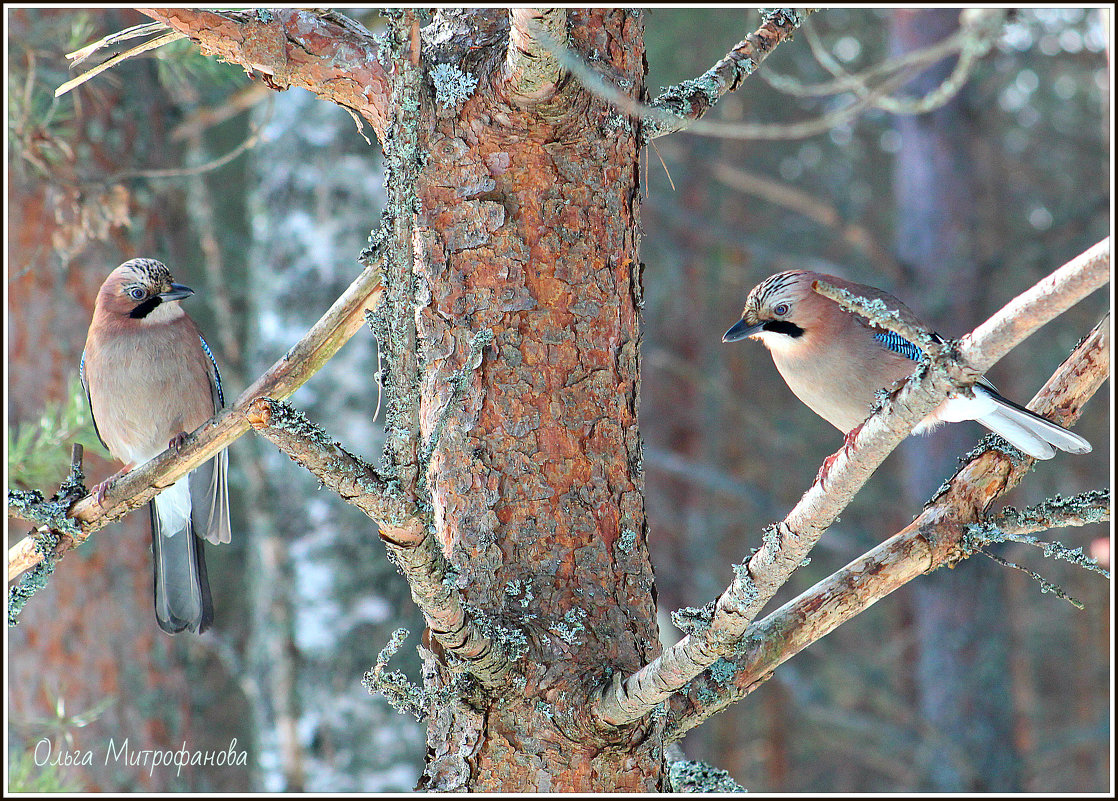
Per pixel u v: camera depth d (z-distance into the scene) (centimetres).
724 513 2712
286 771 1055
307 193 1167
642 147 551
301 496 1110
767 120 2619
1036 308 363
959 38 613
